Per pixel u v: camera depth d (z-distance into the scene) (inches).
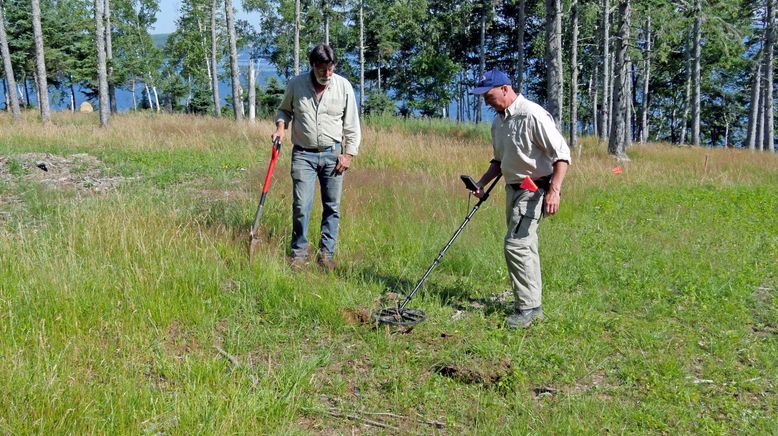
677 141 1935.3
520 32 1208.2
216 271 189.8
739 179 526.6
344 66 1824.6
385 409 131.8
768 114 1154.7
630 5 723.4
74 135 563.8
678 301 202.7
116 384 126.6
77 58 1476.4
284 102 211.3
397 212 283.6
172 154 485.4
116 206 250.5
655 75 1651.1
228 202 285.4
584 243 269.6
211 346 151.7
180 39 1850.4
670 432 126.1
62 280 168.9
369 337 162.4
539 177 170.6
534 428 124.8
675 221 324.8
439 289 201.6
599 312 191.3
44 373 126.5
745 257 256.2
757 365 159.0
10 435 107.7
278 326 166.6
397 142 565.0
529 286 174.1
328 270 207.3
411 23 1589.6
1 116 914.1
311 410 127.9
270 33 1840.6
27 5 1318.9
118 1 1688.0
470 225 275.4
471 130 885.8
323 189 217.8
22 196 308.8
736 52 982.4
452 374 145.7
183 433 113.7
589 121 1840.6
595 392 141.9
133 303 163.5
